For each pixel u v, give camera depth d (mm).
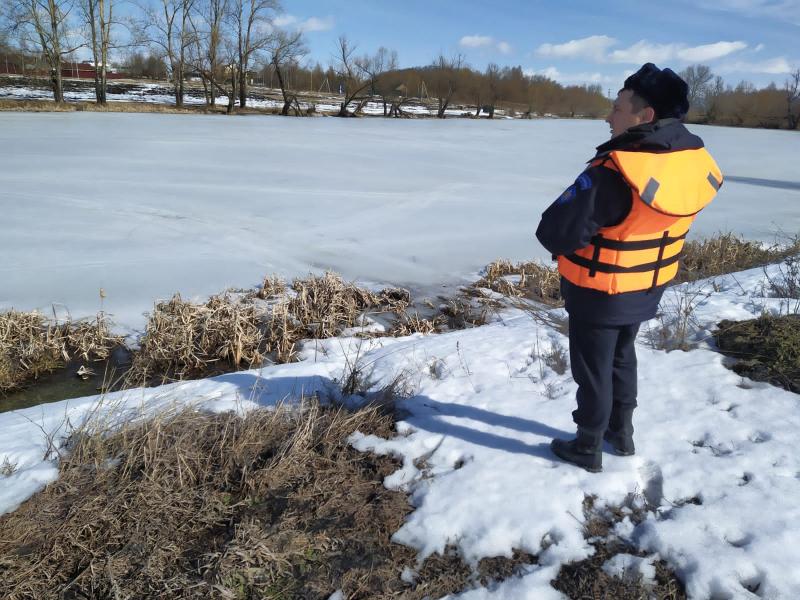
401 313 6785
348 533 2729
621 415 2982
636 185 2199
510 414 3543
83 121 26078
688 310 4859
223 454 3186
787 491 2799
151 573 2516
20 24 32469
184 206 11000
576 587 2422
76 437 3369
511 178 15805
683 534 2590
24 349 5375
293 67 48594
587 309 2576
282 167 15758
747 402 3553
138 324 6223
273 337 5898
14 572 2521
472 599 2389
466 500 2824
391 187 13766
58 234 9039
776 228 11320
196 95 50312
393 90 44594
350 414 3611
